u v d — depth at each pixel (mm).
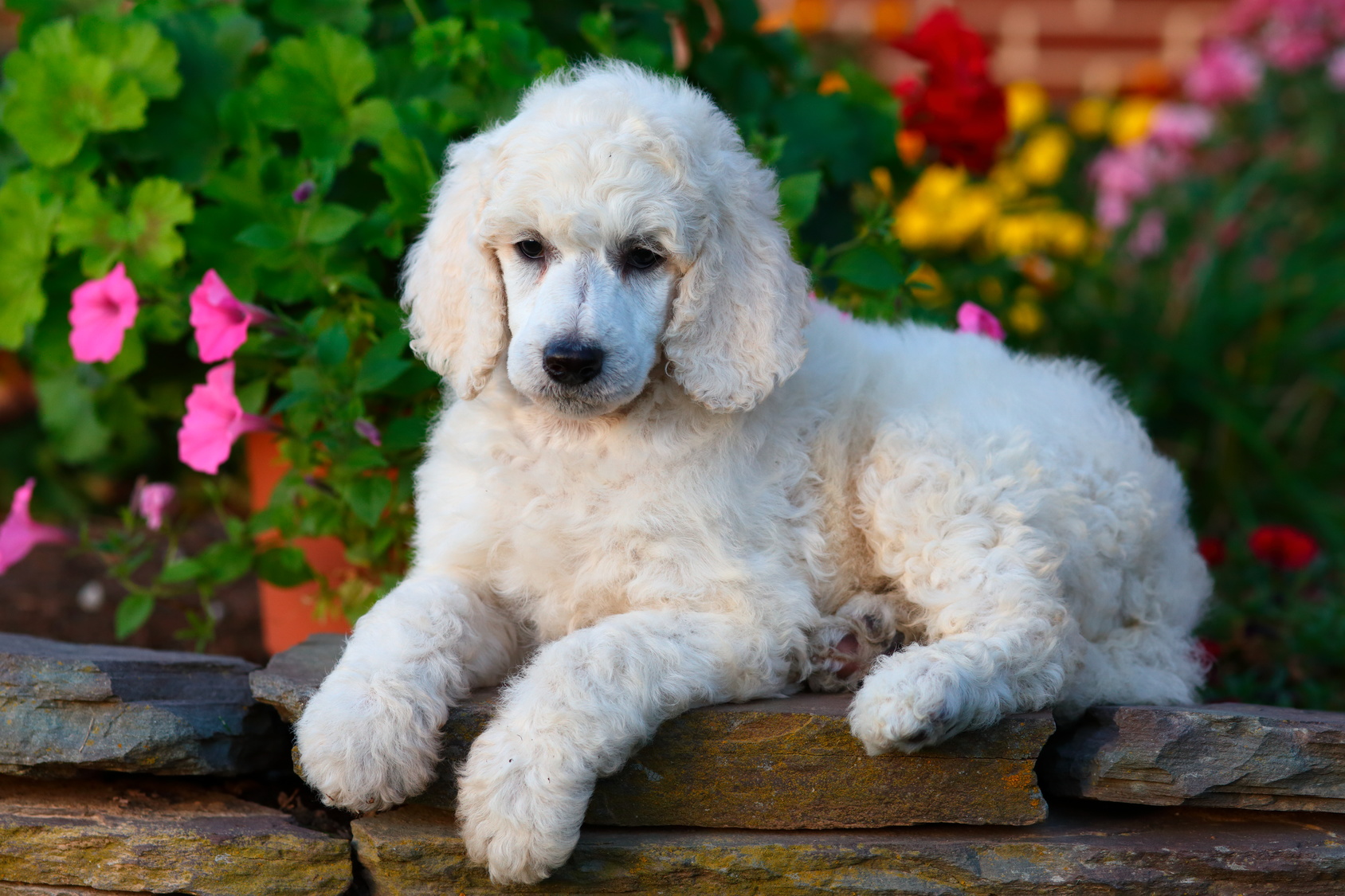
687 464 2613
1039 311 6012
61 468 5934
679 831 2486
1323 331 6645
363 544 3547
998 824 2518
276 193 3592
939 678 2369
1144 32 8844
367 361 3307
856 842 2475
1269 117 7113
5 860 2574
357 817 2689
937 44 4789
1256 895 2514
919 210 5832
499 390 2758
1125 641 2932
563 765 2223
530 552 2643
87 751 2684
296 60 3596
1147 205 6754
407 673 2373
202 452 3305
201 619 4262
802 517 2740
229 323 3305
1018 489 2701
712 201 2578
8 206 3754
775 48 4789
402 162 3371
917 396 2871
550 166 2480
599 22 3727
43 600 4648
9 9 4109
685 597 2568
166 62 3715
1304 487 5789
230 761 2820
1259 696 3916
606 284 2492
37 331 3879
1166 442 6125
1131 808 2752
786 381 2848
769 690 2564
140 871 2518
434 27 3604
